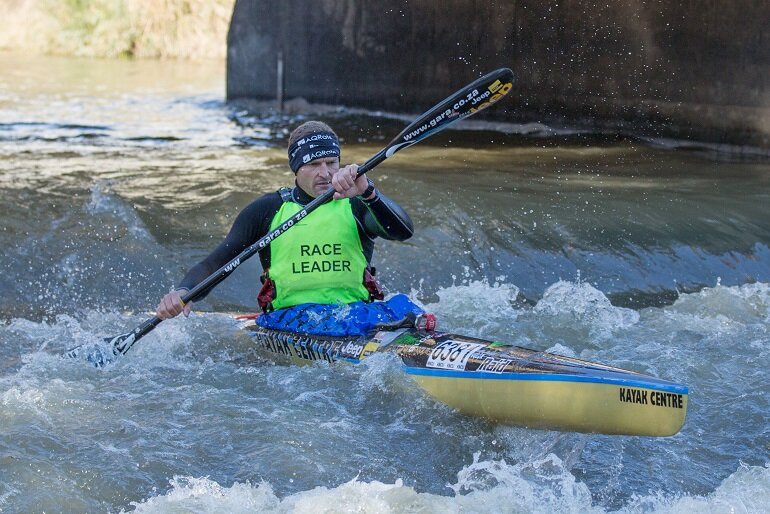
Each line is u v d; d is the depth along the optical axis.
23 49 86.44
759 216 25.94
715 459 14.11
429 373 14.51
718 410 15.66
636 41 37.84
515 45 41.09
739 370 17.38
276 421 14.45
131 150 35.00
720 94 36.06
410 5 43.94
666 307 21.48
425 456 13.69
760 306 21.27
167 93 56.72
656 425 12.25
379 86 45.91
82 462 13.00
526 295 21.89
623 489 13.13
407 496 12.39
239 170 30.72
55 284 21.25
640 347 18.52
